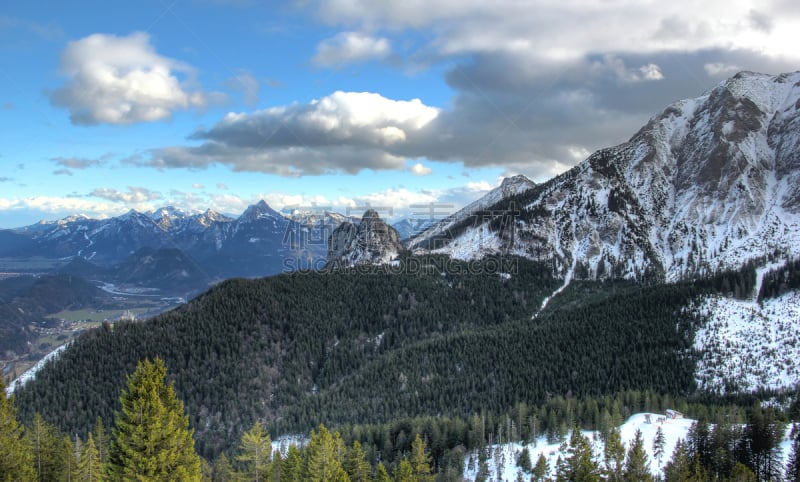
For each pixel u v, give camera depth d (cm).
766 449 13888
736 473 12538
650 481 10762
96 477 10275
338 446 11531
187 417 6469
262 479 10719
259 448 10781
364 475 11475
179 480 6009
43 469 9581
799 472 12988
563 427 18112
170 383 6425
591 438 17525
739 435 14575
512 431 18112
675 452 13050
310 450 10494
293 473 10744
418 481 12400
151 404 6016
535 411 19550
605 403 19438
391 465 16775
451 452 17200
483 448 17300
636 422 18338
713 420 17750
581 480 10831
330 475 9794
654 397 19988
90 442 10775
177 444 6134
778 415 16538
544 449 17450
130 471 5847
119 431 6075
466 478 16600
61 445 10475
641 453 11088
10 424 7169
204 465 14525
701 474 12506
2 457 7000
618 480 10906
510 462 17012
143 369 6166
